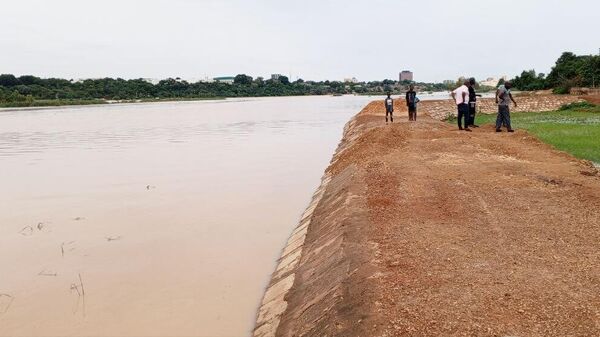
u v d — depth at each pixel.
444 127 25.11
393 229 8.94
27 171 24.59
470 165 14.23
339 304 6.65
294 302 8.16
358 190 12.17
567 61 70.88
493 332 5.32
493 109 38.78
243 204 17.00
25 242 13.13
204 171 23.89
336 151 29.50
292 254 11.13
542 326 5.41
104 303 9.42
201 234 13.60
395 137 20.14
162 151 31.94
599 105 36.56
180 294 9.73
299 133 44.22
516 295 6.14
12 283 10.46
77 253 12.23
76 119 68.06
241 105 121.62
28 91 124.06
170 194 18.75
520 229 8.69
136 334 8.20
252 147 33.62
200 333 8.18
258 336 7.78
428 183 12.20
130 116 74.81
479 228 8.83
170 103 147.88
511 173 12.98
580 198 10.39
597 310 5.70
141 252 12.21
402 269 7.14
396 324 5.63
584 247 7.72
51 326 8.55
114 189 19.84
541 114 35.66
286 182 20.89
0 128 52.41
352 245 8.50
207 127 52.00
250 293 9.73
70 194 19.05
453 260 7.38
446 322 5.57
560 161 14.54
